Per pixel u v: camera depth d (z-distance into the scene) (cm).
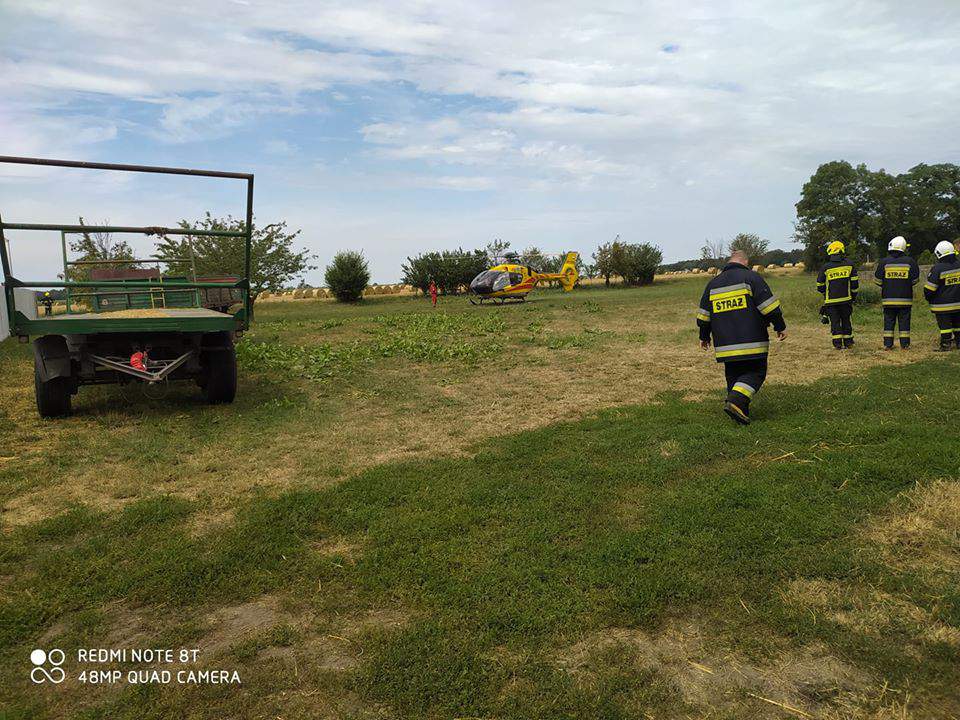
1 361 1258
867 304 1716
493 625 320
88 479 557
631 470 527
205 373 873
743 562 368
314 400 884
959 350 1055
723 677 278
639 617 319
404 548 403
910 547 375
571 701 265
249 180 771
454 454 612
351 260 3744
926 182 6450
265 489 523
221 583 367
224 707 269
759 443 570
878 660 282
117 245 1017
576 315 1991
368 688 277
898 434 568
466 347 1308
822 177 6234
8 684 285
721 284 651
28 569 393
